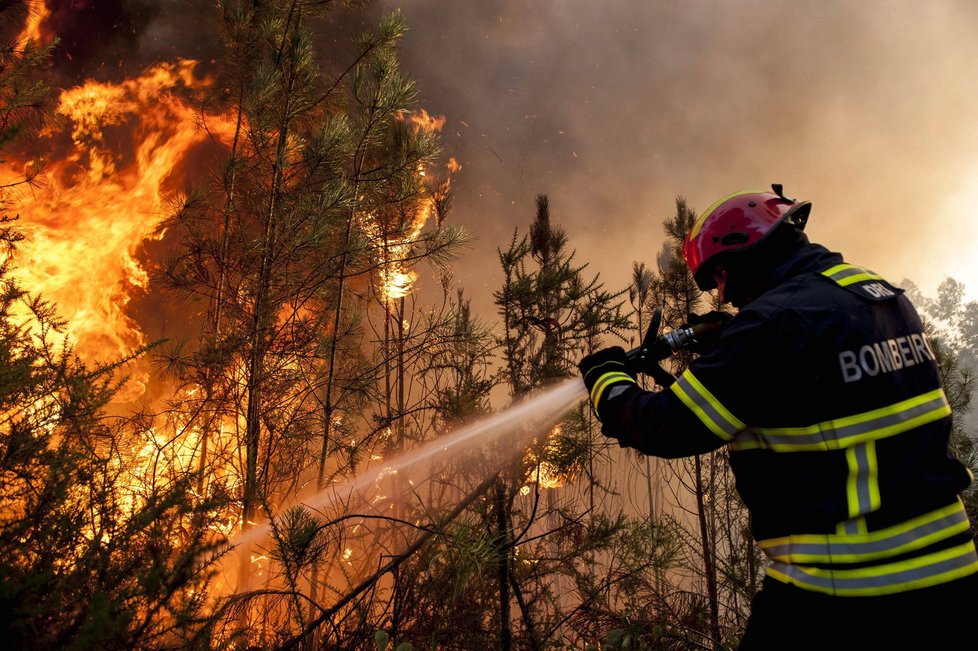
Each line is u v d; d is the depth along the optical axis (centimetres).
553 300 325
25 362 163
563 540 280
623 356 171
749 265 161
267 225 278
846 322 137
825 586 129
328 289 312
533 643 255
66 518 149
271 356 288
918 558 127
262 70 285
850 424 132
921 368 142
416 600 234
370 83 300
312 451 295
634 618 271
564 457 274
